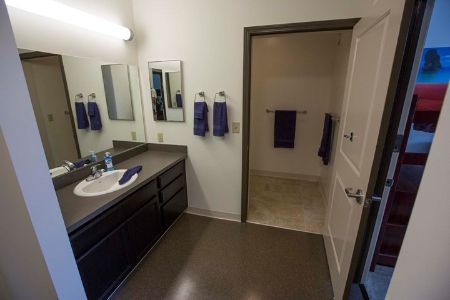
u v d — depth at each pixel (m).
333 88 2.95
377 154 1.03
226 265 1.88
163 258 1.96
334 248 1.70
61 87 1.65
